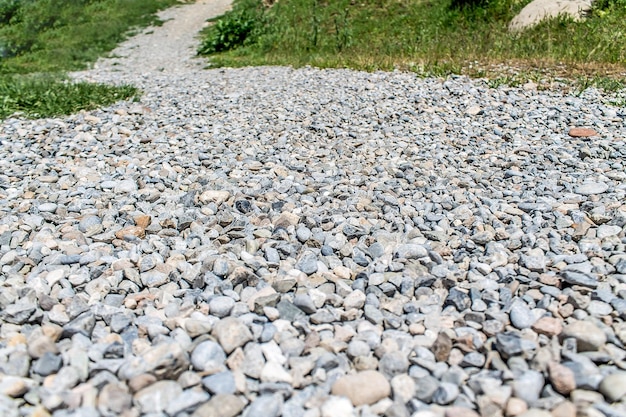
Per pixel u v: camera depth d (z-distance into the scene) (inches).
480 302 117.4
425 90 334.0
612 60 360.5
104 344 104.0
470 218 161.5
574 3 459.2
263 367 96.6
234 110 323.9
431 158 225.5
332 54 517.7
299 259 139.3
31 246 150.7
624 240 140.6
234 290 126.6
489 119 274.7
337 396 89.3
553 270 130.6
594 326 100.4
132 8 887.1
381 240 149.6
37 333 107.1
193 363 98.0
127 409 87.5
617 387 85.7
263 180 199.8
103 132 284.7
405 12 600.7
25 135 284.0
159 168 221.0
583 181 190.7
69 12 844.6
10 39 736.3
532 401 87.1
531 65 370.3
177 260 141.9
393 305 118.1
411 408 88.1
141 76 500.4
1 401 86.4
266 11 728.3
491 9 529.7
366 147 243.8
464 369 97.9
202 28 786.2
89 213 176.7
